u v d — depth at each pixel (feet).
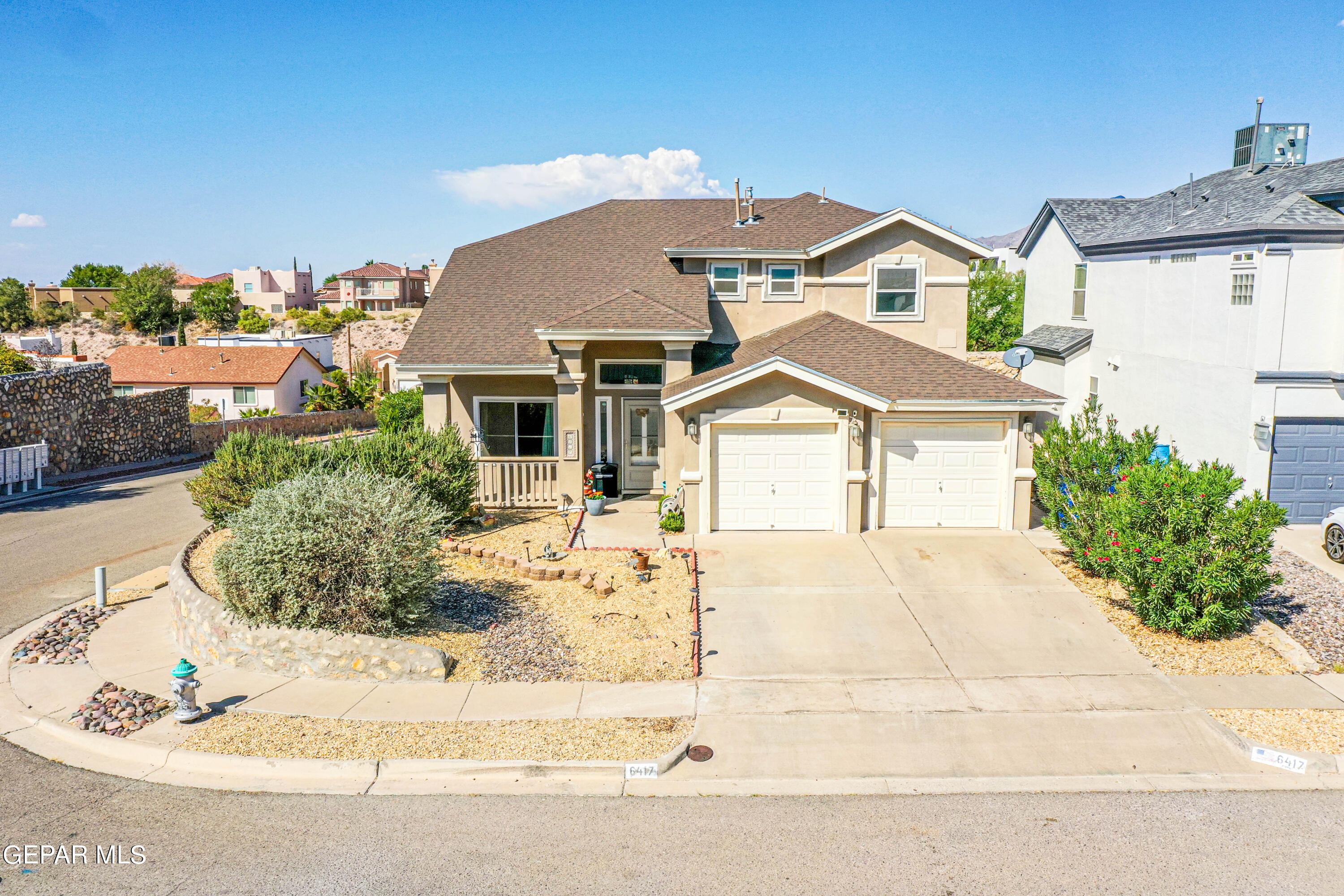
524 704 35.76
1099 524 47.93
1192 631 41.11
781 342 64.34
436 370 64.39
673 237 79.66
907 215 67.82
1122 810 28.86
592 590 47.73
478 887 24.41
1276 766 31.60
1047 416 69.00
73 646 42.50
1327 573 50.37
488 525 59.47
